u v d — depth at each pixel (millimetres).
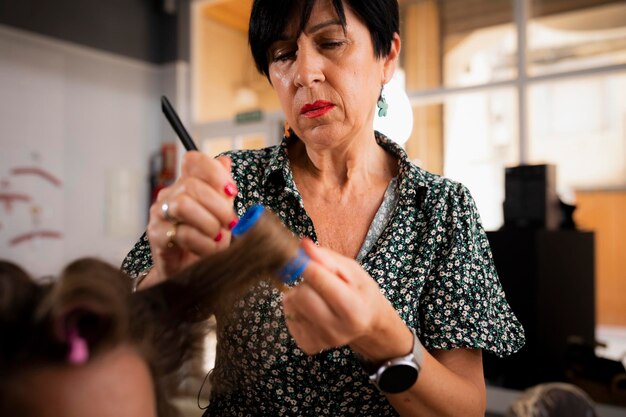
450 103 4344
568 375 2889
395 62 893
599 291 4441
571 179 4500
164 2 5289
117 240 5102
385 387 619
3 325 395
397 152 904
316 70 768
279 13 774
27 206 4492
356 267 555
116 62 5098
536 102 4562
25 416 397
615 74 3477
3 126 4359
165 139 5422
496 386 2951
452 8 4266
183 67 5375
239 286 511
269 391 790
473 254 833
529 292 2850
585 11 3939
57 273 447
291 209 861
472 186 4359
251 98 5129
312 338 536
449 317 804
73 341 391
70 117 4777
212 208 565
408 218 840
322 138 805
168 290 496
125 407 417
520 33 3857
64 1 4719
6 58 4375
